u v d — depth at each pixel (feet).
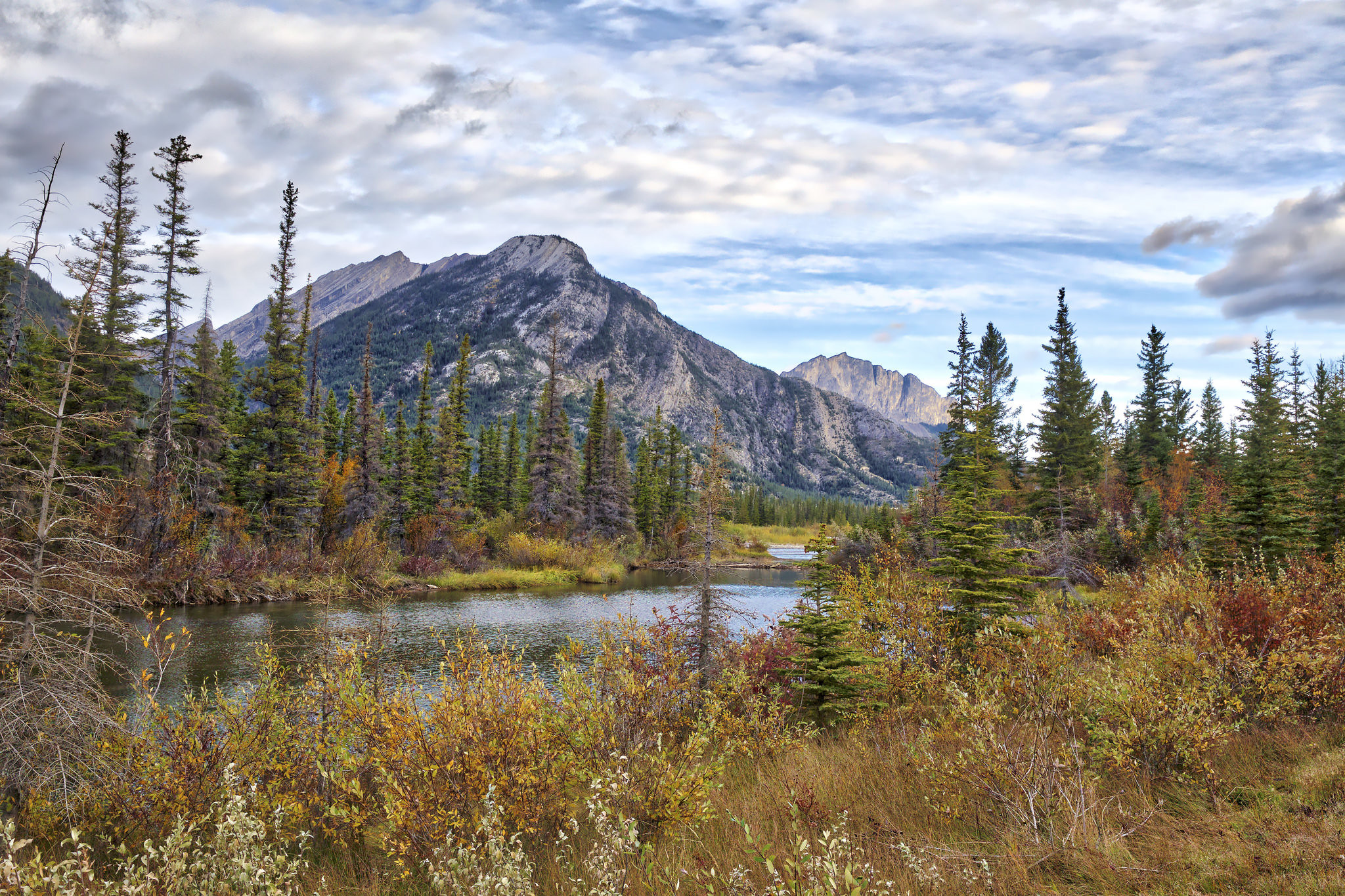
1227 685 24.52
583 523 182.39
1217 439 186.29
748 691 35.42
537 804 18.89
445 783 18.86
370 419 150.51
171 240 95.61
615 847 14.82
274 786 21.57
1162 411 185.06
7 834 12.41
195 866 14.23
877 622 39.19
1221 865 14.78
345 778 21.31
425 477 172.65
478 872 14.42
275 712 25.08
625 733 21.44
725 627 45.57
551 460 181.16
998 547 44.14
